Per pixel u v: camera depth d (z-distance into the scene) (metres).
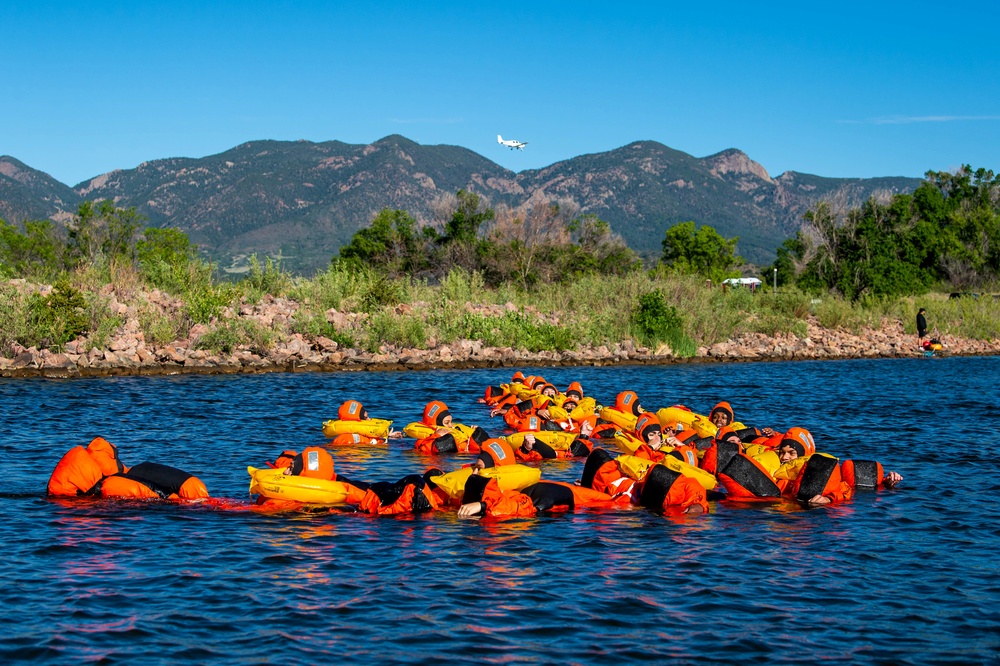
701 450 13.67
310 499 11.15
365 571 8.72
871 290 56.22
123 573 8.55
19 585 8.17
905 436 16.88
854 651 7.02
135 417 17.84
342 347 30.81
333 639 7.13
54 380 23.91
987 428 17.88
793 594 8.20
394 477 13.07
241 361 27.94
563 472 13.62
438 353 31.34
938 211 75.25
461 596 8.08
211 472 12.97
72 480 11.37
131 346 27.11
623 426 16.67
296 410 19.33
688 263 78.69
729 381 27.45
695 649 7.02
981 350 41.72
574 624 7.48
